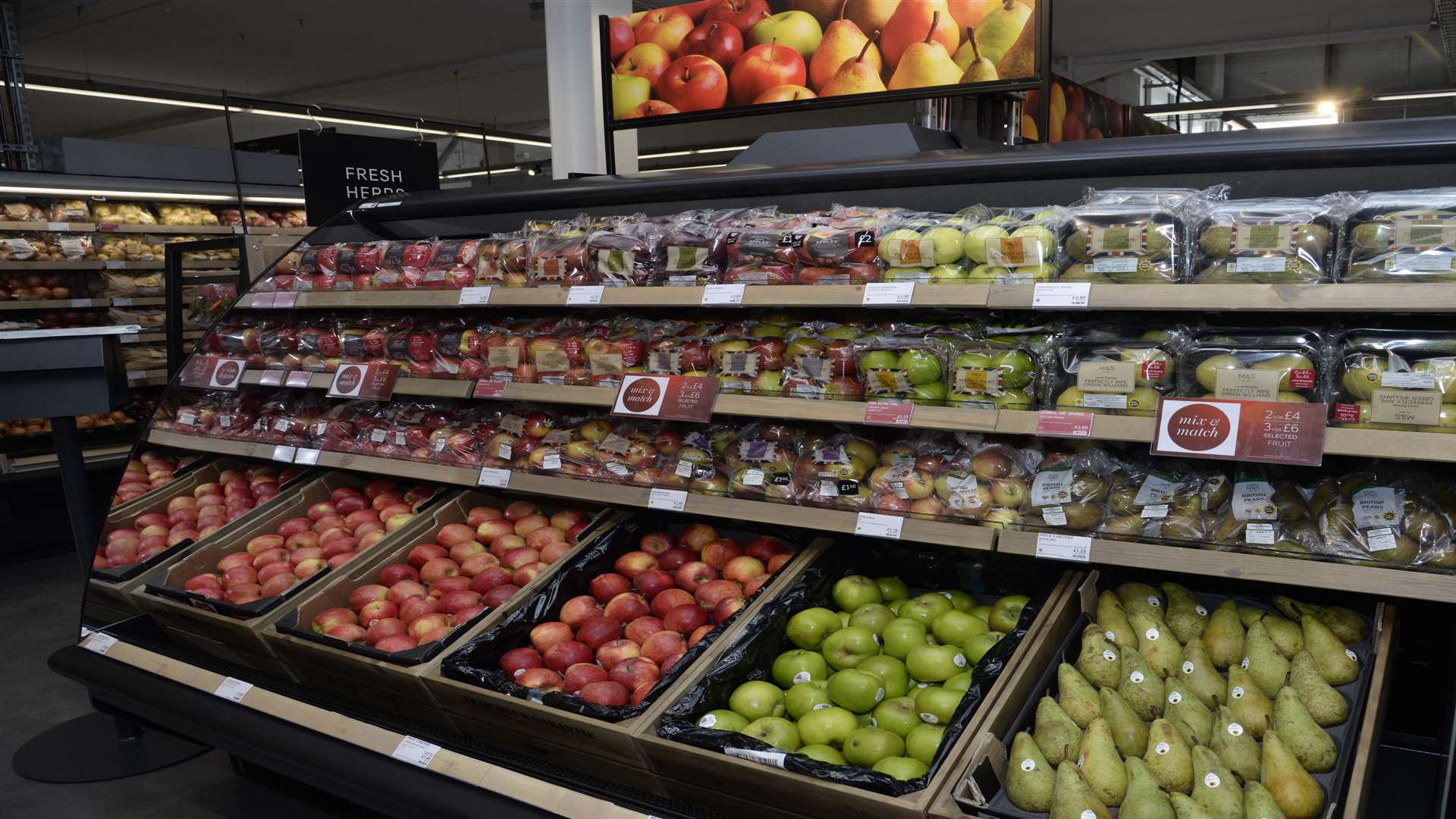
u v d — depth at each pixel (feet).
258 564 9.66
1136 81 49.37
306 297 10.60
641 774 6.77
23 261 22.53
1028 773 5.46
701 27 9.66
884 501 7.32
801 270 7.69
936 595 7.50
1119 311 6.92
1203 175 6.75
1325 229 5.93
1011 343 6.95
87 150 23.07
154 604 9.68
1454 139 5.80
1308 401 5.90
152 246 24.61
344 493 10.54
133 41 39.27
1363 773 5.23
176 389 11.13
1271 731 5.51
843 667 7.01
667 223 8.73
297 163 27.14
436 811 7.18
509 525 9.54
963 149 7.59
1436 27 39.06
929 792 5.48
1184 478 6.48
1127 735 5.78
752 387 7.97
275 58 42.93
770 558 8.34
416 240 10.56
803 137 8.71
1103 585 7.23
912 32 8.46
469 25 37.86
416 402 10.38
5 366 11.37
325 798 9.78
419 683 7.65
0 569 18.40
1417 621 6.40
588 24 17.37
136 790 10.20
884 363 7.31
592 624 7.89
